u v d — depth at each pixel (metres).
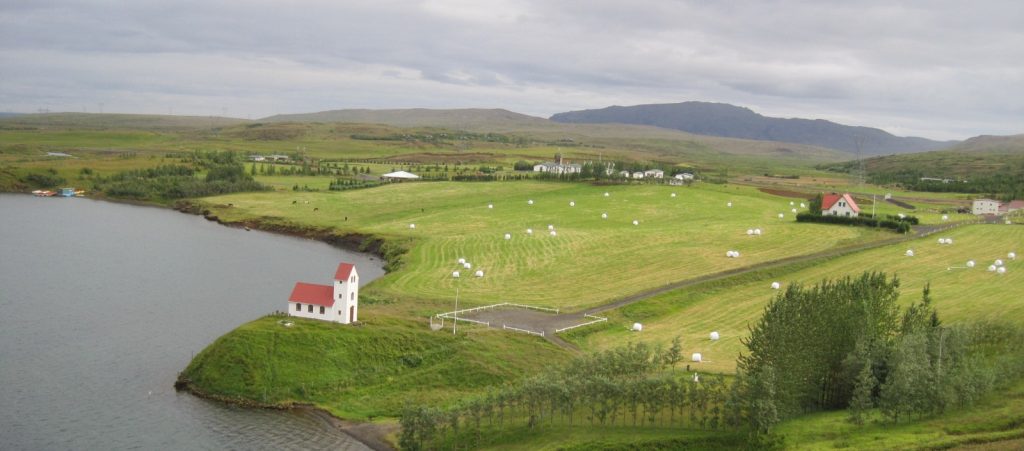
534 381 93.00
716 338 123.62
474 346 114.88
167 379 109.06
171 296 155.50
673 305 143.62
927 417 90.62
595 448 84.19
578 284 159.00
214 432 93.06
